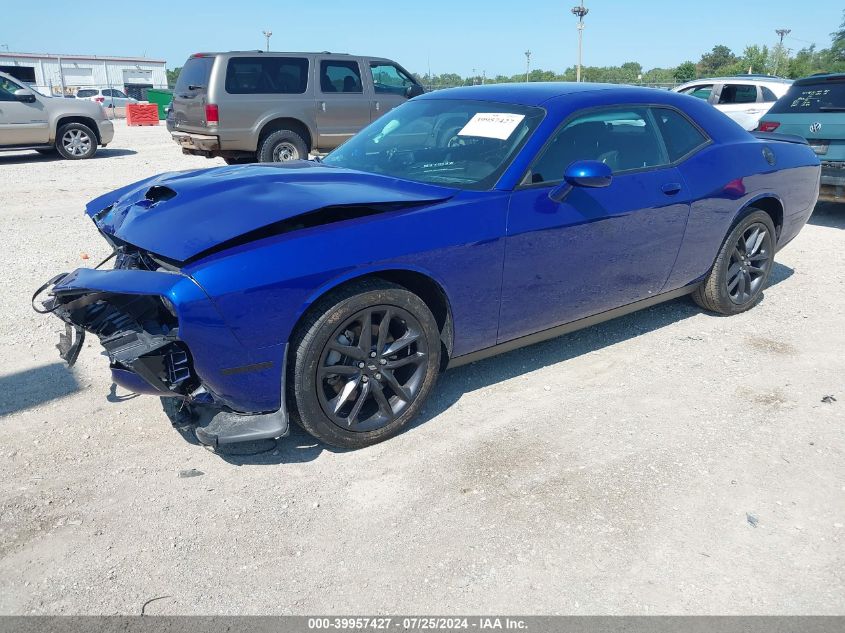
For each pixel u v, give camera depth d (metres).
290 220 3.03
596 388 3.83
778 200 4.87
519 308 3.59
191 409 3.19
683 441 3.29
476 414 3.54
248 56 10.93
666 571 2.46
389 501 2.84
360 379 3.12
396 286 3.10
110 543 2.58
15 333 4.44
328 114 11.72
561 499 2.85
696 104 4.50
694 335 4.57
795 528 2.69
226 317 2.70
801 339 4.52
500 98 3.96
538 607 2.29
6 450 3.16
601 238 3.79
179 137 11.68
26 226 7.44
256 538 2.62
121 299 3.02
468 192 3.40
